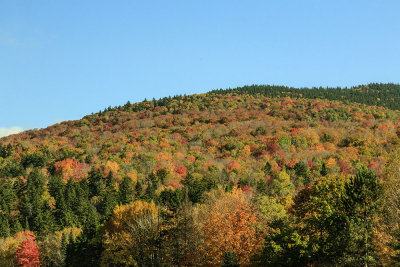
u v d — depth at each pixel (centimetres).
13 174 12031
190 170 11531
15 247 6769
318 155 12700
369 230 3262
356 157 11712
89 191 10188
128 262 4394
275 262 3322
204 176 10181
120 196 9000
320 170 10369
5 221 8150
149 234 4412
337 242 3184
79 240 6312
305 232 3612
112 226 5725
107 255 4762
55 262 6406
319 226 3444
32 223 8750
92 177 10719
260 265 3562
